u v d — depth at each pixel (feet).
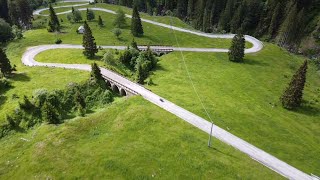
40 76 331.77
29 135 245.04
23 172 198.39
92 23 612.70
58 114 271.49
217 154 215.92
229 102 310.24
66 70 349.82
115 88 328.49
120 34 526.98
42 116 264.11
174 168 200.34
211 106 291.99
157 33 563.48
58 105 279.08
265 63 435.94
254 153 224.12
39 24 616.80
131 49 409.69
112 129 242.58
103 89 311.68
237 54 428.15
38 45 469.57
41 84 308.60
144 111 264.31
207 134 240.94
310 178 202.28
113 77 333.62
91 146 221.46
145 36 541.75
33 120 261.24
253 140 241.96
